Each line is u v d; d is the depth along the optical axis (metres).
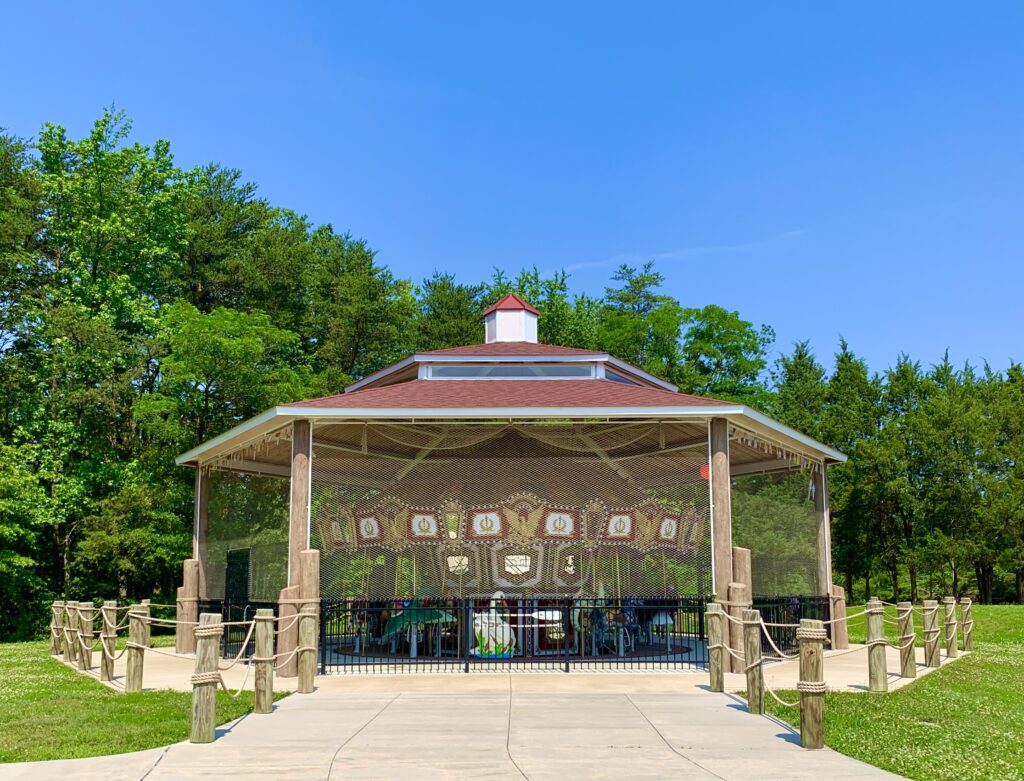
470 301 46.91
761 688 9.87
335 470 15.91
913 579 38.19
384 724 9.21
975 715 10.30
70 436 30.44
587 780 6.85
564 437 17.12
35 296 32.34
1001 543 35.88
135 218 34.06
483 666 13.88
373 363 41.03
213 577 17.53
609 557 14.92
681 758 7.63
